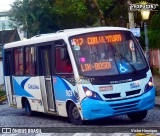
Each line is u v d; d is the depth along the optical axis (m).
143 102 14.42
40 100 17.48
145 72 14.68
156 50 34.31
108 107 14.02
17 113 20.75
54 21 55.59
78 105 14.41
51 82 16.27
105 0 37.09
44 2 55.66
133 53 14.88
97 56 14.57
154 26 36.44
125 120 15.57
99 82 14.13
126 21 41.09
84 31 14.90
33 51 17.67
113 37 14.91
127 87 14.27
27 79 18.52
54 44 15.81
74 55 14.62
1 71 51.94
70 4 44.66
